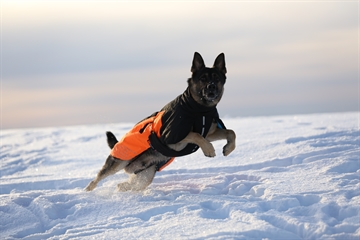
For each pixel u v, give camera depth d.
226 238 3.81
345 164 6.09
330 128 10.83
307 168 6.25
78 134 16.42
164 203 5.13
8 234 4.66
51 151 11.55
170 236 4.04
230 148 5.79
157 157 6.11
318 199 4.73
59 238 4.30
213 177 6.39
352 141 7.63
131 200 5.36
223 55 5.82
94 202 5.38
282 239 3.86
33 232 4.75
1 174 8.83
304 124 13.65
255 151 8.22
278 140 8.89
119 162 6.26
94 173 7.83
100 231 4.36
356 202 4.39
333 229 3.88
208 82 5.33
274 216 4.27
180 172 7.19
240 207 4.61
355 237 3.68
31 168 9.17
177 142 5.40
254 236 3.91
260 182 5.75
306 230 3.92
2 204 5.35
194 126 5.40
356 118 14.43
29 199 5.62
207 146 5.28
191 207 4.83
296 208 4.45
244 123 16.36
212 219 4.39
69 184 7.02
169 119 5.43
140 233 4.19
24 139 15.91
